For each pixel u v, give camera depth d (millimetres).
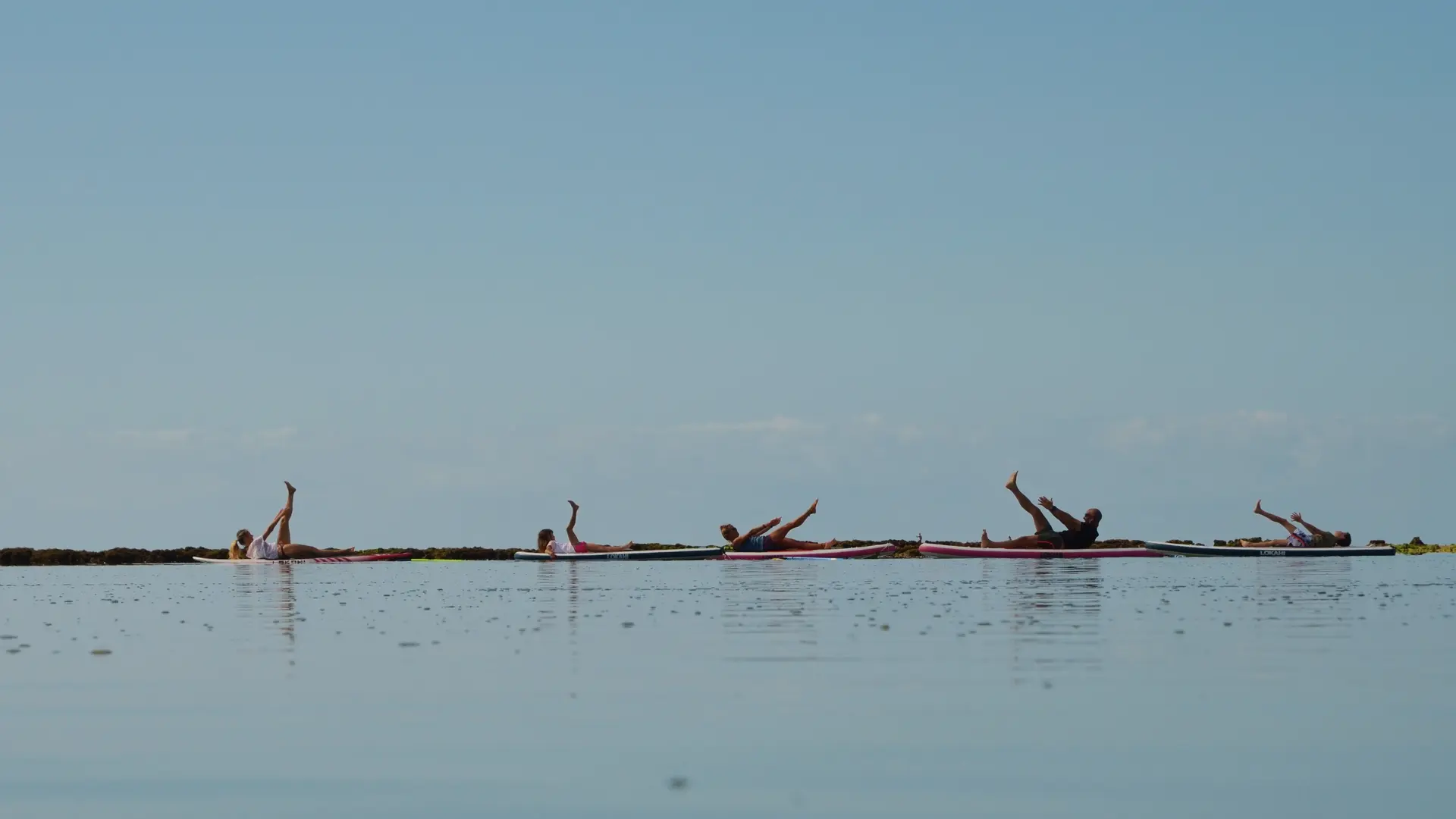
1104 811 6234
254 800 6512
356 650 11945
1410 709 8453
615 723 8172
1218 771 6898
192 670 10625
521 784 6742
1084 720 8180
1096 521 34438
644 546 40188
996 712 8422
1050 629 13266
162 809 6375
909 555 36906
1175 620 14117
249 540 39438
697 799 6449
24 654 11852
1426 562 30734
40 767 7184
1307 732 7797
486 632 13602
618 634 13203
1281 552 33938
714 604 17594
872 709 8562
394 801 6473
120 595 21516
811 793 6543
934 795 6508
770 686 9516
